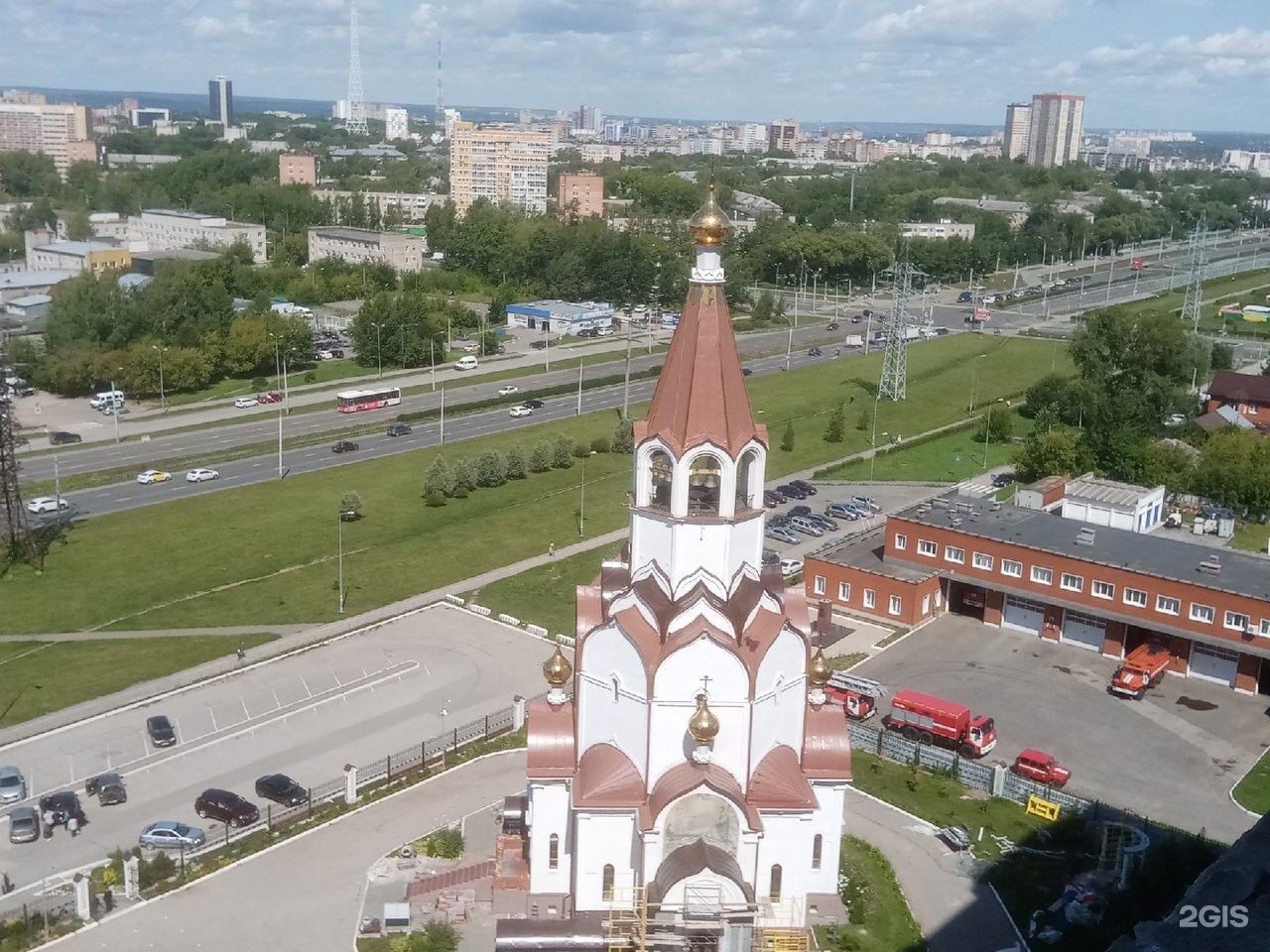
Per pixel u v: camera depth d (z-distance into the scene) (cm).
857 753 7812
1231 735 8269
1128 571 9419
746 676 5200
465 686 8756
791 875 5466
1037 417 16975
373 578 10988
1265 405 17538
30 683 8669
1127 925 5769
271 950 5569
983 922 5850
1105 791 7412
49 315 19838
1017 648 9775
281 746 7800
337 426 16875
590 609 5559
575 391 19600
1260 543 12512
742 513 5300
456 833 6512
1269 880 2309
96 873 6228
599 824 5319
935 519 10756
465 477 13662
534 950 5256
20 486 13300
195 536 12031
